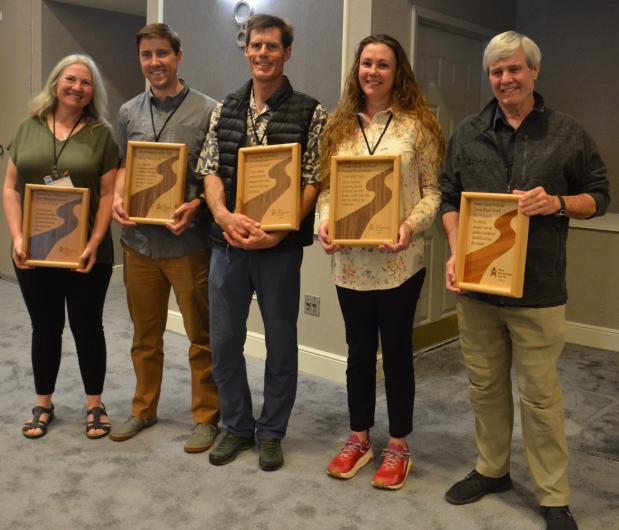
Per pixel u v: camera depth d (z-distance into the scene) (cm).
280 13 369
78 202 262
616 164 471
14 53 556
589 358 411
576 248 436
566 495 218
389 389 246
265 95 239
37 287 273
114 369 367
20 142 269
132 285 275
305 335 375
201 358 277
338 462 252
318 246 363
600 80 470
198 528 217
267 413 262
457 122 427
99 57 566
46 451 268
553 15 481
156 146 255
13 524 217
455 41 418
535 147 200
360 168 227
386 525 221
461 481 240
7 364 371
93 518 222
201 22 409
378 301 237
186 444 270
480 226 206
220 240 247
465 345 228
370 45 226
